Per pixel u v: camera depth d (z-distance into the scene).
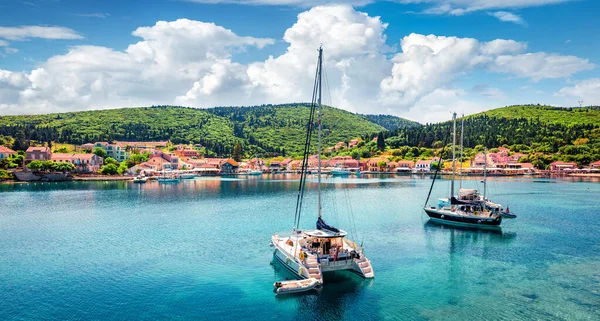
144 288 38.28
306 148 60.25
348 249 42.00
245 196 118.75
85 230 65.69
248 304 34.28
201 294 36.56
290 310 33.09
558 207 91.25
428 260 47.00
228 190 139.62
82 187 148.38
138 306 34.12
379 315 32.09
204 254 49.84
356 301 34.78
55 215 81.56
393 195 120.19
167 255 49.62
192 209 90.06
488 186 152.50
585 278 40.59
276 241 47.88
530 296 35.91
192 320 31.39
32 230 66.06
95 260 47.75
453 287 38.09
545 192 127.62
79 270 44.03
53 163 179.25
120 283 39.72
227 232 63.34
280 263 45.59
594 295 36.03
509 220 73.31
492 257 48.25
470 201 72.81
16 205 97.56
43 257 49.38
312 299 35.25
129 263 46.38
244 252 50.66
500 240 56.94
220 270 43.41
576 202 100.62
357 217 77.31
